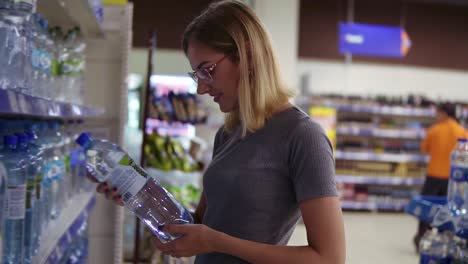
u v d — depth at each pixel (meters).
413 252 5.38
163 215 1.43
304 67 8.36
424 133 8.22
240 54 1.27
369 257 5.14
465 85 8.70
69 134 2.55
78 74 2.46
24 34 1.37
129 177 1.44
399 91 8.57
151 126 4.12
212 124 4.64
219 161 1.36
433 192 5.61
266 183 1.28
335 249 1.15
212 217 1.36
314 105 7.86
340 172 8.05
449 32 8.62
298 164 1.23
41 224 1.56
